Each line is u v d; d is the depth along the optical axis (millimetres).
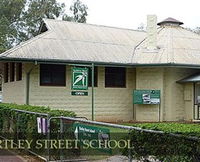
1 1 45656
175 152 4859
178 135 4828
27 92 18281
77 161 7844
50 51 18797
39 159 9297
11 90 20844
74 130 8023
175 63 19312
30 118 9828
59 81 19016
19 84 19281
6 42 41562
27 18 46281
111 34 23359
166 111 20062
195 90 19953
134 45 22469
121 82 20766
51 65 18828
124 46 21938
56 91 18859
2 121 12406
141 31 25391
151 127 5422
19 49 18328
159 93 19859
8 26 43375
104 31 23562
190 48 21672
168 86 20078
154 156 5227
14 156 9930
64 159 8312
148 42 21359
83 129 7613
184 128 5191
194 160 4605
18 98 19422
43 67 18672
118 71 20656
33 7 46469
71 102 19125
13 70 20797
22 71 18672
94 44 21078
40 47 19016
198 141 4547
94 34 22562
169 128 5219
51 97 18750
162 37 22672
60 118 8508
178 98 20266
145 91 19859
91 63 18797
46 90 18656
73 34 21641
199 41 23188
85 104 19484
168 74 20125
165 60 19766
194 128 5195
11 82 20828
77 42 20750
